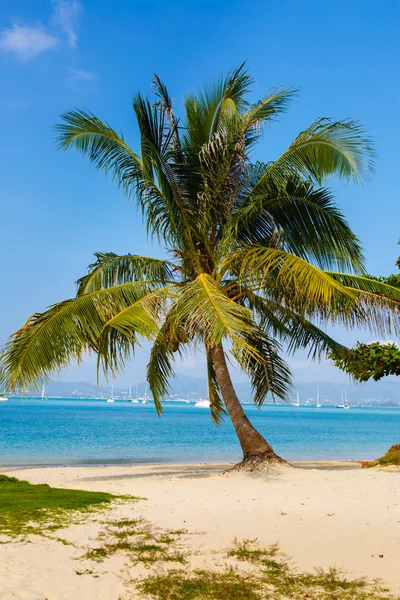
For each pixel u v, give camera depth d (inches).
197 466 764.6
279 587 194.4
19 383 433.4
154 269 573.9
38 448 1123.9
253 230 580.7
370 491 428.5
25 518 305.3
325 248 555.5
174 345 578.9
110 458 955.3
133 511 337.1
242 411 561.3
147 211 558.9
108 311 507.8
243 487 454.9
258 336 574.2
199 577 205.5
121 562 224.4
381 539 264.8
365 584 196.9
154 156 519.5
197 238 557.9
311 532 280.2
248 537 268.7
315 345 626.8
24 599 177.5
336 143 479.5
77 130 538.0
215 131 583.5
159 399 615.8
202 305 412.2
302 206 548.4
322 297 495.2
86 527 286.8
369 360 603.8
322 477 502.9
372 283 528.7
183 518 315.9
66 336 468.4
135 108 518.3
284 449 1203.2
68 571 210.1
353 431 2209.6
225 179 533.3
